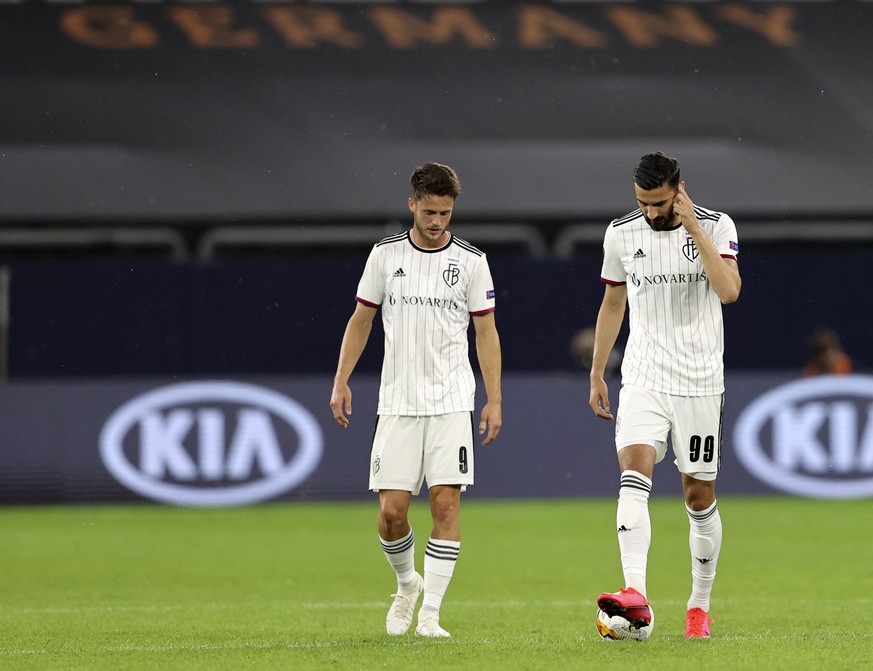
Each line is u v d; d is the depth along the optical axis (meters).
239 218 76.00
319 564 37.72
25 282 69.81
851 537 43.41
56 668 19.36
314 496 56.34
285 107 81.00
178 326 70.75
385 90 82.38
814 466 56.88
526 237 78.88
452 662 19.12
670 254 21.64
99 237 76.44
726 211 77.81
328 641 22.30
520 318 71.44
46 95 80.25
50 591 32.00
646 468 21.31
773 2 87.56
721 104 82.44
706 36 85.94
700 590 22.30
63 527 48.25
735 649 20.25
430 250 22.52
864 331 74.00
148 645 22.20
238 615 27.03
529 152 79.81
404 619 23.16
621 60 84.50
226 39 84.06
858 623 24.97
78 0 84.94
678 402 21.58
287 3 86.25
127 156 77.81
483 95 82.44
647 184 20.95
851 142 80.88
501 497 56.97
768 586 32.03
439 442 22.33
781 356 74.25
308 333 71.31
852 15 87.12
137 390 56.41
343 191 77.19
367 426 57.00
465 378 22.64
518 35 85.69
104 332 70.25
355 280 71.62
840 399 57.22
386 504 22.39
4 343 69.44
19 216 74.69
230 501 55.81
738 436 56.91
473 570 35.84
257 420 56.34
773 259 74.19
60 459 55.97
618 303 22.72
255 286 71.19
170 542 43.47
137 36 83.62
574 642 21.50
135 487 55.88
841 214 78.12
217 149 78.62
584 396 57.91
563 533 45.25
